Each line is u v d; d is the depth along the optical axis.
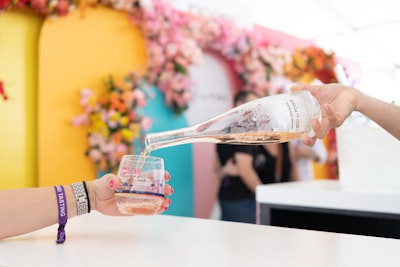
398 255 0.72
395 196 1.29
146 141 0.96
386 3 4.23
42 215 0.88
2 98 2.55
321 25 4.78
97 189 0.95
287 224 1.59
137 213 0.92
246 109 1.06
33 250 0.78
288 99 1.05
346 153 1.64
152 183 0.91
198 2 3.59
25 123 2.66
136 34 3.18
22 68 2.65
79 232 0.97
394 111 1.17
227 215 3.79
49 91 2.71
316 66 4.71
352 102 1.12
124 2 3.02
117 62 3.07
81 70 2.87
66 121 2.79
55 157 2.73
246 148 3.95
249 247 0.79
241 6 4.04
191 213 3.52
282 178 4.33
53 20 2.73
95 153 2.84
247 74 3.97
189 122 3.53
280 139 1.08
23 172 2.64
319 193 1.45
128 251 0.76
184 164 3.47
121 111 2.93
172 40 3.29
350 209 1.38
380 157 1.56
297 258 0.70
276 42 4.52
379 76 5.21
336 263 0.67
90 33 2.92
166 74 3.26
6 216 0.86
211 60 3.76
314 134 1.01
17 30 2.63
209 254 0.73
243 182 3.92
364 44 5.25
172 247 0.80
